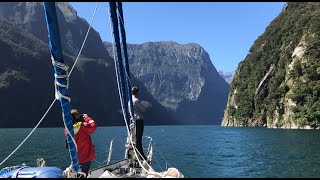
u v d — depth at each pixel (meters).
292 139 69.44
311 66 147.25
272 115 168.50
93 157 9.27
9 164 27.55
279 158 34.44
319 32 155.88
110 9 11.14
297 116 145.25
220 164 29.95
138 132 11.86
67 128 7.19
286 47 180.00
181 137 83.12
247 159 34.06
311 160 32.06
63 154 36.56
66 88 7.09
